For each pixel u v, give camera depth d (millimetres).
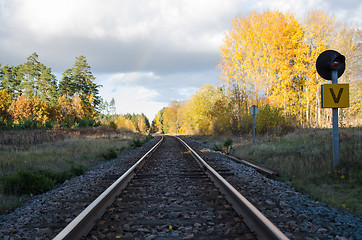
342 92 7117
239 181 6742
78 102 59031
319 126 19734
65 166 9367
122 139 26594
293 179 6918
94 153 13539
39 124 27234
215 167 8984
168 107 107875
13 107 48188
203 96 51062
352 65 28078
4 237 3363
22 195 5934
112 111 166000
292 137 14555
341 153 8047
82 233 3152
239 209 3982
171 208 4293
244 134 24812
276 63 29516
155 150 16422
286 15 30906
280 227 3484
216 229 3363
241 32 31344
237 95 30422
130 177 7094
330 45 28781
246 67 31469
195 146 19625
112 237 3162
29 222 3938
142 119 155875
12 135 17453
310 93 29359
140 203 4680
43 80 83938
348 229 3451
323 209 4328
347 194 5285
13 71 87625
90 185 6613
